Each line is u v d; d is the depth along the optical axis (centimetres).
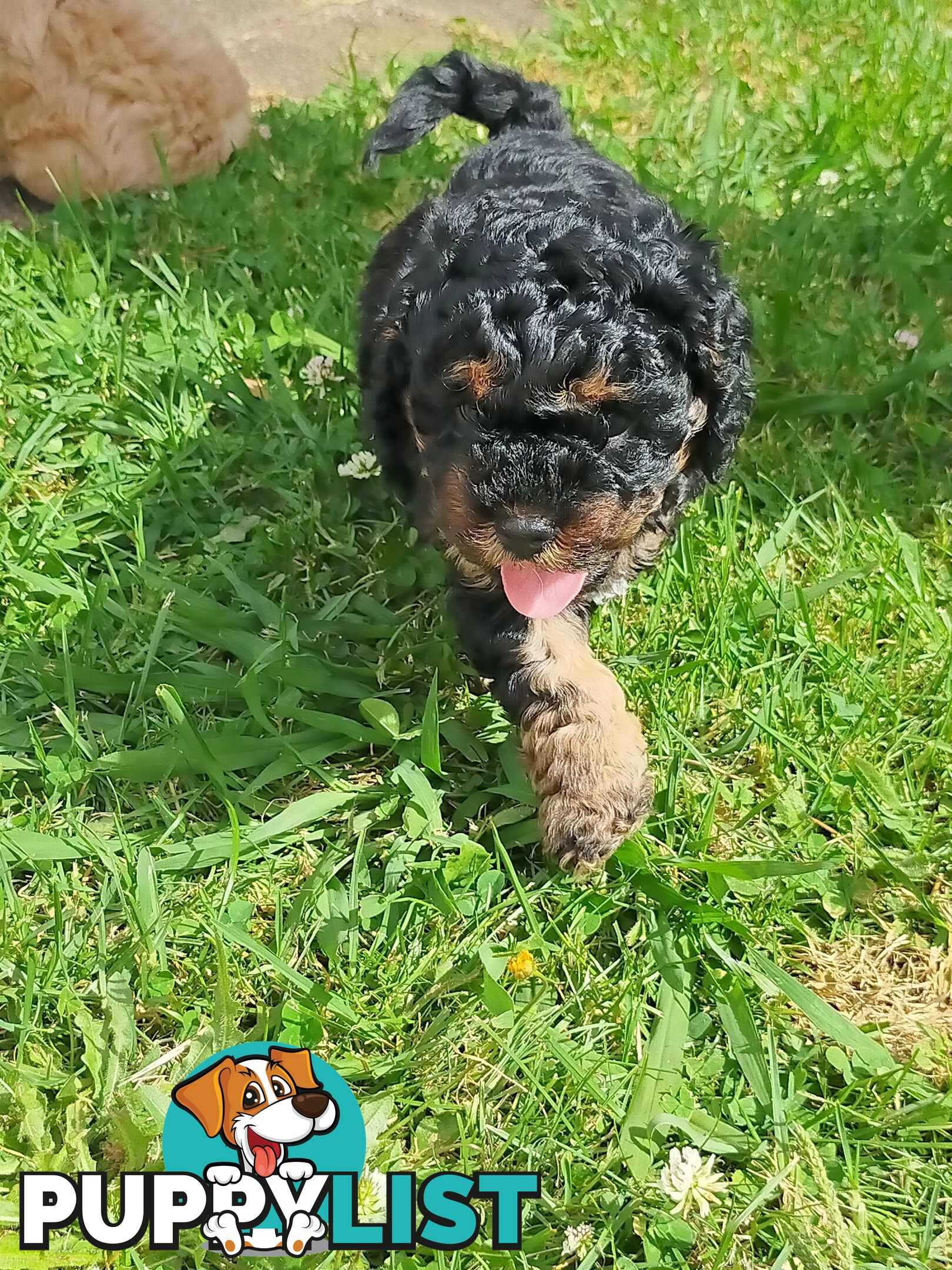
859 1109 43
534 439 43
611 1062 44
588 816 49
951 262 84
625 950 47
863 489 66
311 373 73
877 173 92
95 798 52
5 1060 43
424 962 46
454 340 45
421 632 60
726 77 112
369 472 66
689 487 54
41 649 58
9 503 66
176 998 45
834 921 49
